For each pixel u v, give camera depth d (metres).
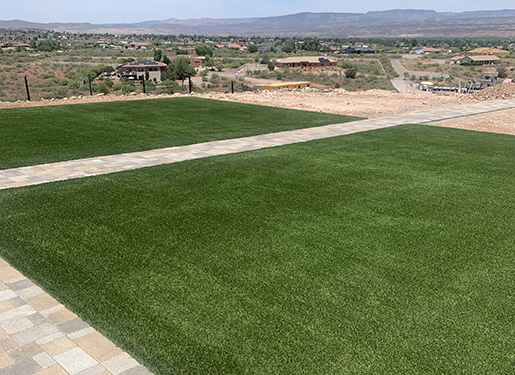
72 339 3.16
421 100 17.27
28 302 3.59
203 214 5.44
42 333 3.22
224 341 3.15
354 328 3.32
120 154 8.36
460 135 10.65
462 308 3.60
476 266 4.27
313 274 4.08
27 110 12.72
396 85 70.56
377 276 4.06
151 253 4.43
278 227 5.09
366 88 66.12
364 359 2.99
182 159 8.02
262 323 3.36
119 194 6.11
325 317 3.45
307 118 12.67
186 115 12.75
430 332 3.29
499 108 15.11
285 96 17.86
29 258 4.29
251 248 4.57
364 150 8.93
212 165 7.63
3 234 4.80
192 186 6.49
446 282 3.98
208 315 3.45
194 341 3.15
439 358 3.02
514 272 4.18
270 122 11.96
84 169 7.32
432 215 5.54
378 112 14.03
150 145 9.12
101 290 3.77
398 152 8.81
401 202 5.98
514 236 4.96
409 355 3.04
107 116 12.23
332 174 7.20
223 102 15.47
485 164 8.07
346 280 3.98
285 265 4.23
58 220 5.20
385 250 4.57
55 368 2.87
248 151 8.70
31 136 9.60
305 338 3.20
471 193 6.41
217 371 2.87
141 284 3.87
